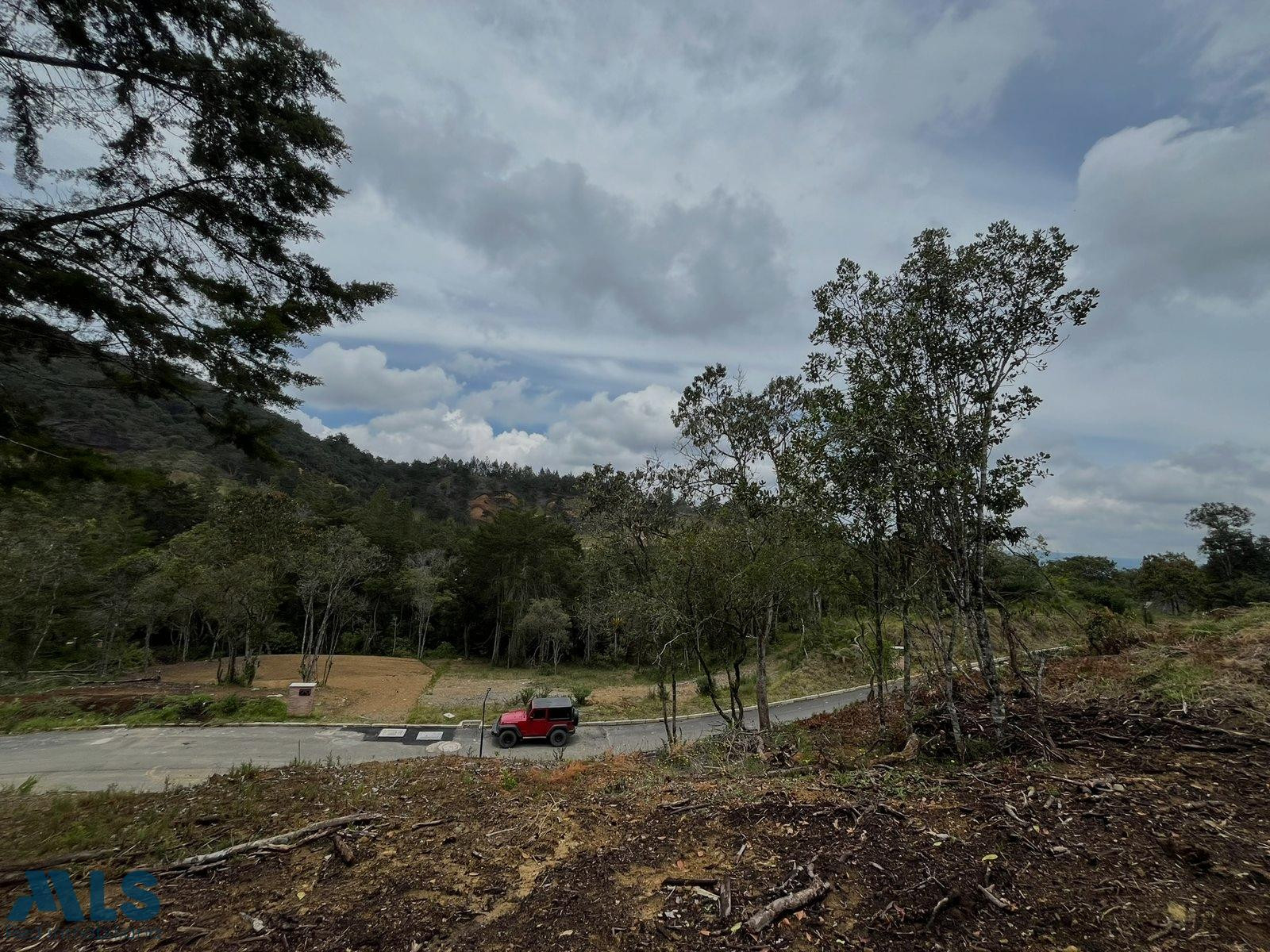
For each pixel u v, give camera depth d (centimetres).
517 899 403
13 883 454
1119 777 559
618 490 1462
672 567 1275
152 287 563
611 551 1538
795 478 1063
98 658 3027
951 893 358
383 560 3756
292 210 653
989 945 312
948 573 817
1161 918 322
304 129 599
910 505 812
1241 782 517
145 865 496
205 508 4128
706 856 448
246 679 2697
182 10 536
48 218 488
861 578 1105
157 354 538
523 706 2314
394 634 4812
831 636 2558
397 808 671
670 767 963
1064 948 304
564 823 557
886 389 832
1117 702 865
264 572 2692
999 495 801
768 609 1294
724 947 325
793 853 438
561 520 6062
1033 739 721
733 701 1312
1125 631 1620
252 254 654
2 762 1412
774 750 919
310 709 2073
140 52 537
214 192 616
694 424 1423
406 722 2011
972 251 831
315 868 485
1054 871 381
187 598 2684
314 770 913
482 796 734
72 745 1584
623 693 2645
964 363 829
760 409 1391
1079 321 788
